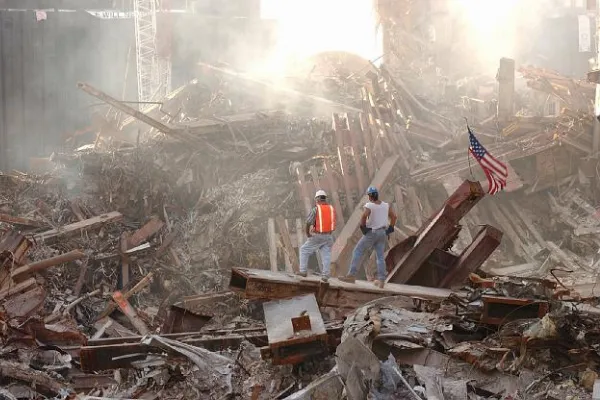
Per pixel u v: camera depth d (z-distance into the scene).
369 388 9.45
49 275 23.47
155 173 30.30
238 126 32.72
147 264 26.50
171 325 13.92
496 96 39.34
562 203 29.80
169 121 34.69
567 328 10.34
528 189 30.45
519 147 30.62
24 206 28.50
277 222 27.86
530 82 33.84
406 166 30.28
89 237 26.89
